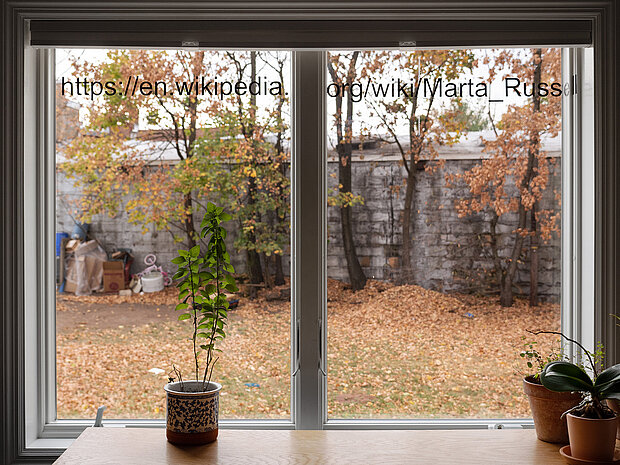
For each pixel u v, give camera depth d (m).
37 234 2.09
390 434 1.81
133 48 2.02
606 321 2.01
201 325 1.82
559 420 1.70
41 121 2.10
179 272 1.80
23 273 2.00
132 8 2.00
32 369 2.06
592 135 2.04
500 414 2.16
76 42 2.00
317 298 2.11
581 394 1.69
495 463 1.58
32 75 2.07
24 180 2.01
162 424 2.12
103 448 1.67
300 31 2.01
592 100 2.04
